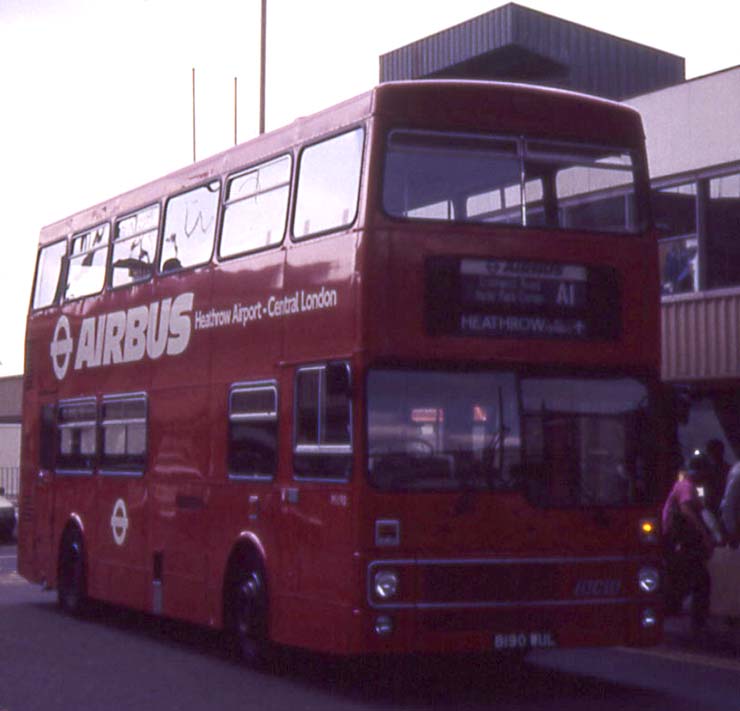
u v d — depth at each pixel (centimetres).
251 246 1384
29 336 2055
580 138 1246
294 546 1244
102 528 1741
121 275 1736
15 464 5803
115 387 1719
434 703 1153
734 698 1180
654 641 1202
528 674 1343
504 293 1192
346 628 1148
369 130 1191
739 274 2250
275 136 1377
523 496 1174
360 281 1164
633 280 1234
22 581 2502
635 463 1211
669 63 3972
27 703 1152
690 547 1631
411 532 1148
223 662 1417
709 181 2306
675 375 2338
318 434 1215
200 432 1463
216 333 1441
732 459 2228
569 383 1201
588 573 1185
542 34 3744
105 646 1555
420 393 1164
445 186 1196
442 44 3897
